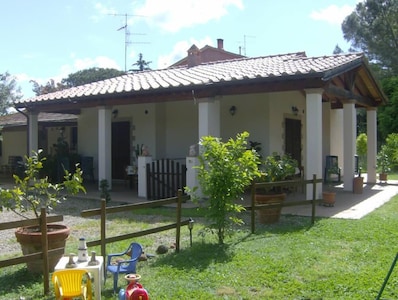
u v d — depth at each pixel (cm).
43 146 2041
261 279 520
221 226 689
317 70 958
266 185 812
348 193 1333
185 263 590
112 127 1686
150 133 1562
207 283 510
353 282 502
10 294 484
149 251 666
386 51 3578
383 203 1124
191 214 986
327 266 566
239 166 701
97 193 1384
